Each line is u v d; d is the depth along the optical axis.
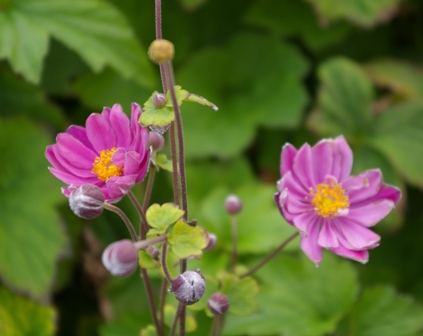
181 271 0.72
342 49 1.27
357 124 1.13
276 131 1.20
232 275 0.77
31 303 0.94
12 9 0.98
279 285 0.92
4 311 0.93
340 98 1.13
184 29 1.21
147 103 0.70
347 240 0.76
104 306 1.03
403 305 0.93
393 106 1.14
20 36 0.97
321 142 0.78
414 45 1.29
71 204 0.69
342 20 1.21
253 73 1.19
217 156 1.11
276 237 0.95
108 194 0.70
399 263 1.13
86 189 0.69
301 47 1.28
